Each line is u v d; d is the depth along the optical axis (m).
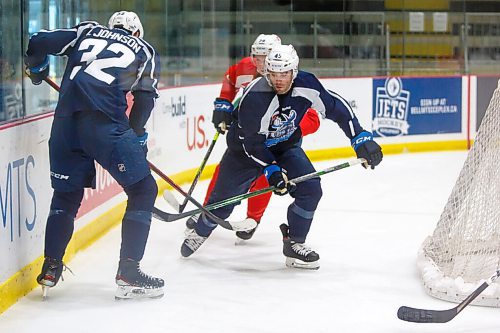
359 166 12.59
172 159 10.41
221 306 5.34
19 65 5.70
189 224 7.27
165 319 5.05
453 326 4.90
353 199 9.78
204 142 11.41
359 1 15.10
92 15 8.66
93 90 5.27
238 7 14.15
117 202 8.05
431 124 14.66
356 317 5.11
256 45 6.30
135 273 5.40
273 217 8.55
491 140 5.60
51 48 5.48
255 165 6.37
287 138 6.12
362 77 13.90
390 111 14.20
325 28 14.77
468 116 14.98
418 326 4.92
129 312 5.18
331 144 13.59
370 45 15.12
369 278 6.06
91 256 6.70
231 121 7.14
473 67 16.22
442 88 14.72
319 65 14.80
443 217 5.93
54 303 5.34
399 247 7.15
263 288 5.80
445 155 14.10
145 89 5.54
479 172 5.63
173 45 12.88
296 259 6.56
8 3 5.58
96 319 5.02
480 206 5.61
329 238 7.55
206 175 11.48
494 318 5.05
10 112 5.46
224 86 7.20
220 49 14.08
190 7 13.41
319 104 5.96
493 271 5.57
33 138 5.69
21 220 5.44
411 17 15.44
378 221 8.43
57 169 5.46
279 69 5.57
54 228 5.41
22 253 5.46
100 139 5.29
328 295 5.61
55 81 7.22
